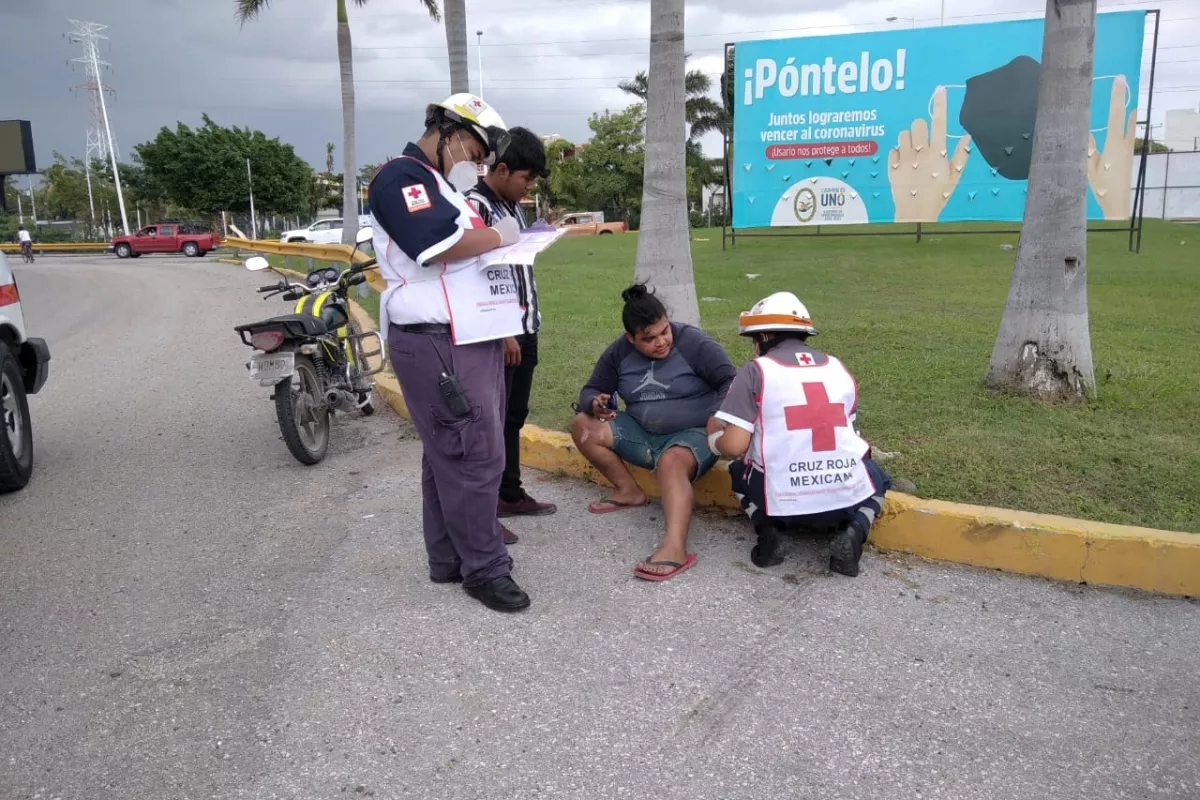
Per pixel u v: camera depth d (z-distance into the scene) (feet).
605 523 14.90
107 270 93.30
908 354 24.23
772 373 12.45
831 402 12.55
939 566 13.16
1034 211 18.94
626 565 13.33
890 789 8.54
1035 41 46.96
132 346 35.78
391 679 10.43
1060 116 18.22
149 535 14.96
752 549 13.70
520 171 12.51
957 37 48.37
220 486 17.40
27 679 10.56
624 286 43.09
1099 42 46.83
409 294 11.27
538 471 17.49
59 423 22.63
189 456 19.45
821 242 61.72
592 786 8.59
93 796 8.55
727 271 45.98
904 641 11.14
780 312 12.82
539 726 9.51
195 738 9.40
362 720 9.66
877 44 49.60
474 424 11.52
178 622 11.89
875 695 10.03
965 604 12.05
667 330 14.01
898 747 9.14
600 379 15.06
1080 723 9.53
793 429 12.44
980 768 8.83
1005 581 12.69
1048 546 12.68
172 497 16.83
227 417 22.84
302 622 11.82
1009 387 19.62
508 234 11.35
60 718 9.78
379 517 15.52
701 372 14.34
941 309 32.63
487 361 11.64
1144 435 16.85
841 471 12.56
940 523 13.23
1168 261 46.11
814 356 12.84
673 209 19.63
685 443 13.94
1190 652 10.89
